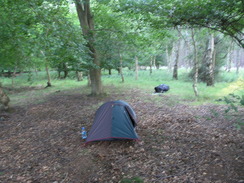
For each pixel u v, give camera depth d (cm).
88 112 887
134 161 443
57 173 426
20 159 502
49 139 622
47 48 560
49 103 1123
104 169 424
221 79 1537
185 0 378
